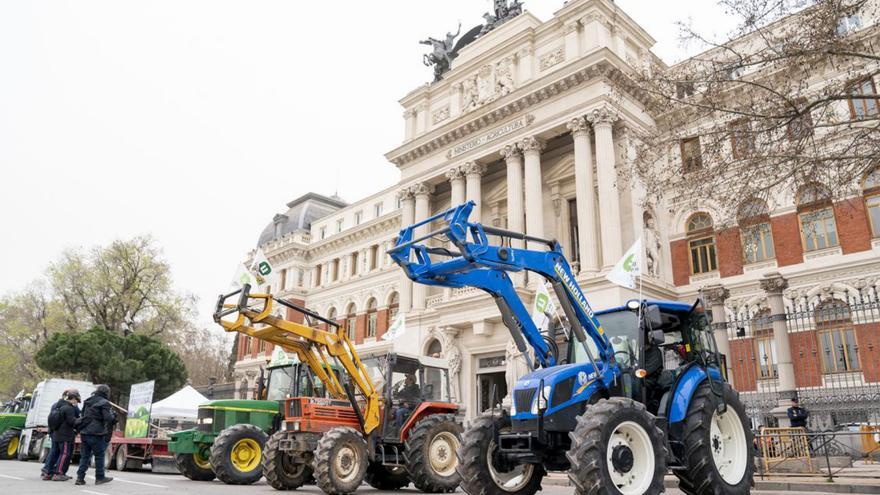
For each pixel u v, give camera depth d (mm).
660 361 9539
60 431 13992
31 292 50906
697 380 8984
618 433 7730
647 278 26125
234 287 15023
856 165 12000
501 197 32875
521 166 30906
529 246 28188
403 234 9406
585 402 8500
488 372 29078
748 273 26891
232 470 14594
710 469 8445
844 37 12219
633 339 9328
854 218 24547
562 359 10055
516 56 31844
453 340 30234
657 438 7801
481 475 8758
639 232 26500
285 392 16812
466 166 32312
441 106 35875
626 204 26703
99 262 45625
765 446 16078
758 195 13422
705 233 28578
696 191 14117
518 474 9250
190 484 14117
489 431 9000
